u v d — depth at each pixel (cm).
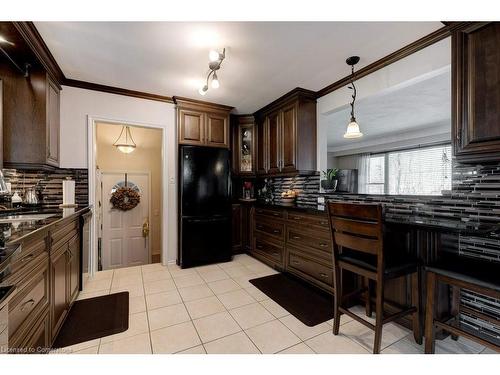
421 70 198
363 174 537
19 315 113
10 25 163
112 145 456
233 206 383
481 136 143
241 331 182
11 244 101
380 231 144
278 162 334
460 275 133
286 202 341
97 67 239
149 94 310
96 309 212
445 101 314
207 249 332
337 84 275
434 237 169
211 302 227
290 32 182
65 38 190
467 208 177
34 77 219
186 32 183
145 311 210
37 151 220
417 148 448
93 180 287
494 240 162
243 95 315
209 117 345
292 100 305
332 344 167
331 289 230
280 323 193
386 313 195
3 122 209
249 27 177
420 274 166
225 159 346
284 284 268
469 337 132
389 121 400
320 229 244
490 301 166
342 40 193
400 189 464
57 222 157
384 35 187
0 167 189
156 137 464
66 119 273
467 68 150
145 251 486
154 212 495
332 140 538
